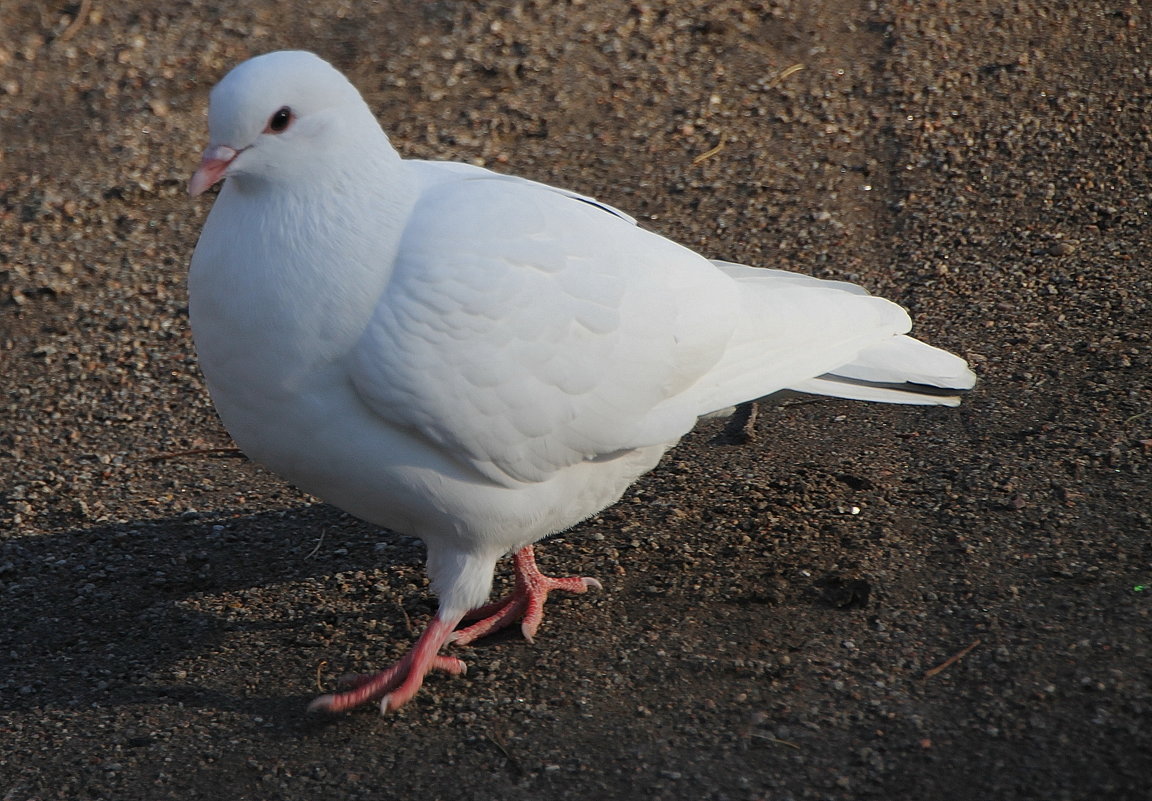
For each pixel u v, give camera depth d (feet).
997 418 30.12
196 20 54.54
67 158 46.57
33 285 40.24
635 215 41.06
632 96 47.11
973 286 35.68
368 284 21.18
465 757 21.76
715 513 28.71
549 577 26.94
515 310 21.84
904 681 22.30
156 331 38.27
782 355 25.49
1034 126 41.96
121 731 23.25
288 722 23.25
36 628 26.73
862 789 19.90
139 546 29.50
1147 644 22.08
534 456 22.70
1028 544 25.54
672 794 20.24
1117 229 36.83
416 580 27.78
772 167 42.63
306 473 22.71
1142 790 18.99
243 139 20.80
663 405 24.23
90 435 34.22
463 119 46.65
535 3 52.70
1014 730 20.65
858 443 30.76
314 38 52.75
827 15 49.65
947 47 46.50
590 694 23.11
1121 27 45.55
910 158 41.83
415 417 21.33
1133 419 28.81
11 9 55.93
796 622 24.45
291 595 27.50
